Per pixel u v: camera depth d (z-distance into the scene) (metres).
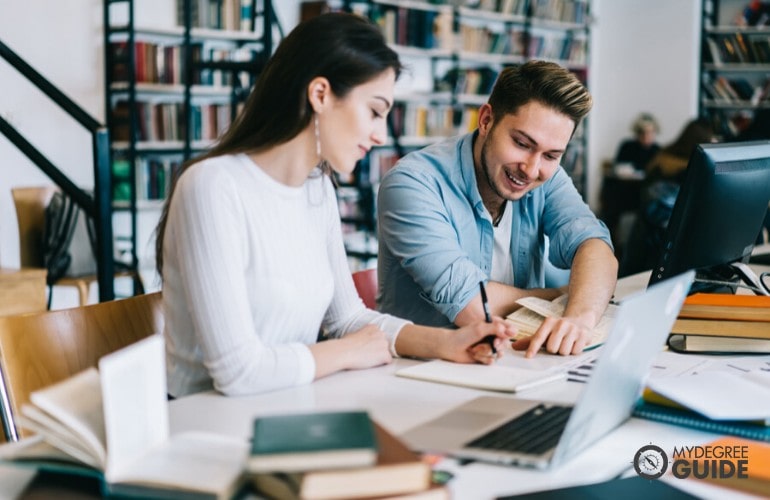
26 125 4.70
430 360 1.70
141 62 4.96
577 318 1.86
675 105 8.41
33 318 1.61
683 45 8.30
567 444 1.12
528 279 2.34
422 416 1.32
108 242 2.99
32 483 1.07
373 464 0.93
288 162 1.62
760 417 1.25
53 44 4.78
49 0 4.74
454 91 7.01
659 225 3.51
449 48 6.89
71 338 1.65
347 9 6.03
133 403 1.05
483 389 1.48
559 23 8.13
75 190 3.01
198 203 1.51
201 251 1.49
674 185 5.84
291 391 1.47
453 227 2.16
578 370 1.61
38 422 1.07
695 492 1.06
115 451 1.01
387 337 1.73
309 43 1.54
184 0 5.02
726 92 8.23
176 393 1.63
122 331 1.73
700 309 1.75
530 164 2.01
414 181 2.11
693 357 1.71
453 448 1.16
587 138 8.80
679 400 1.31
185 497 0.97
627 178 7.93
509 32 7.58
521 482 1.08
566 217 2.28
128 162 4.98
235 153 1.61
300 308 1.67
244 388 1.45
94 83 4.96
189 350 1.61
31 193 4.41
